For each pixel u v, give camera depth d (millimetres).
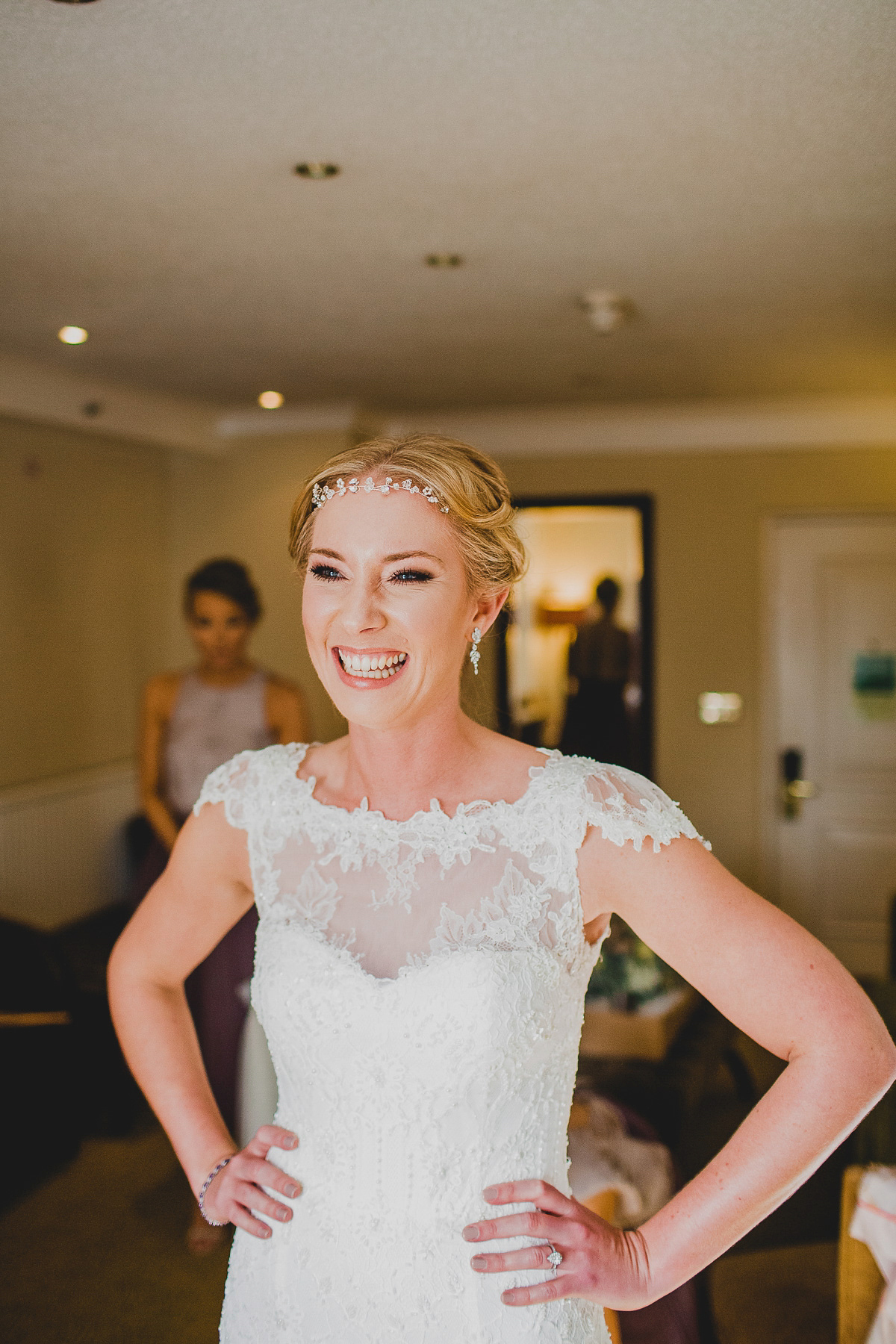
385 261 3148
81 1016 3258
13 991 3199
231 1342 1192
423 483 1130
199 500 5930
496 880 1135
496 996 1064
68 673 5250
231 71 2008
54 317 3750
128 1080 3533
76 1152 3281
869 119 2213
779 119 2219
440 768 1206
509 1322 1072
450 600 1150
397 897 1154
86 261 3137
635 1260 1058
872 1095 1031
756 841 5730
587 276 3281
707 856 1128
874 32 1862
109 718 5594
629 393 5145
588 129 2266
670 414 5637
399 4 1776
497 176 2520
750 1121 1056
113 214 2764
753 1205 1038
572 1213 1062
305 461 5680
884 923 5590
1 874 4668
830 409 5473
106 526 5508
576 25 1847
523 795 1175
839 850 5660
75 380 4727
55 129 2262
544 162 2436
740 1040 4477
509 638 5887
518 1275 1081
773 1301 2305
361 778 1242
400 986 1087
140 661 5848
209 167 2465
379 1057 1089
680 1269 1050
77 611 5305
